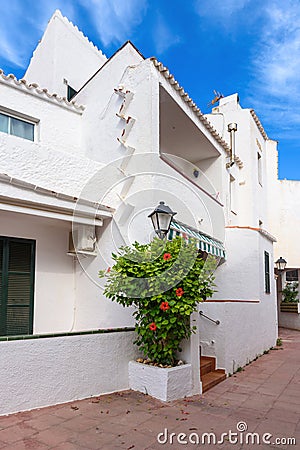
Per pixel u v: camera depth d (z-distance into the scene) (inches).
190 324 408.5
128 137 514.0
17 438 271.3
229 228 659.4
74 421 306.7
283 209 1302.9
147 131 492.4
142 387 390.0
